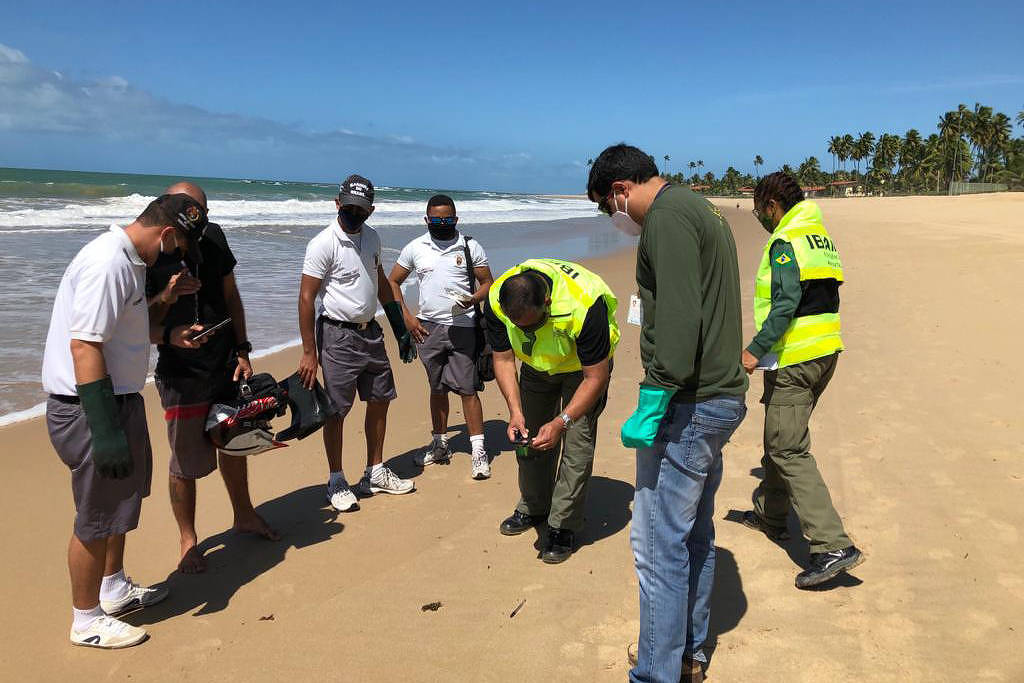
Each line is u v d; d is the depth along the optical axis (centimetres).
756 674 266
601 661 278
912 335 784
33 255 1308
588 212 5362
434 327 469
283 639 295
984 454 460
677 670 247
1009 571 328
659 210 227
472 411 466
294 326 876
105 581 310
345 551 371
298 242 1797
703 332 230
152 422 547
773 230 351
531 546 375
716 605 312
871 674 263
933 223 2655
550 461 385
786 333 317
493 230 2786
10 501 410
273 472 479
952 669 264
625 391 642
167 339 324
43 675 272
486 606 317
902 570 332
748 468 460
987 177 10144
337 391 413
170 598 328
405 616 310
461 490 450
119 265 268
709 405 234
